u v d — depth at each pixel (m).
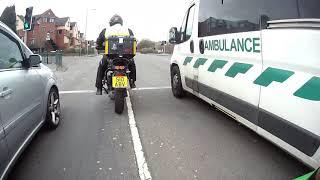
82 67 23.34
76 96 9.05
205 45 6.30
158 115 6.81
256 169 4.25
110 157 4.64
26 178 4.06
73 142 5.23
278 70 3.97
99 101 8.31
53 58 28.45
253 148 4.93
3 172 3.45
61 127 6.03
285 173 4.14
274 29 4.06
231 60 5.21
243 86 4.77
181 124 6.16
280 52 3.93
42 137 5.47
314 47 3.41
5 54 4.11
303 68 3.55
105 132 5.72
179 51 8.09
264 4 4.29
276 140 4.05
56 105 6.05
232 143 5.14
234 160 4.52
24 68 4.62
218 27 5.73
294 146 3.70
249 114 4.65
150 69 18.69
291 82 3.71
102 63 7.34
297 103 3.60
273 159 4.54
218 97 5.73
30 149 4.94
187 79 7.50
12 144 3.72
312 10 3.45
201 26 6.59
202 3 6.66
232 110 5.20
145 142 5.21
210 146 5.02
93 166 4.36
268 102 4.13
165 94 9.19
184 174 4.12
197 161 4.49
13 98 3.85
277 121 3.97
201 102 8.06
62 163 4.46
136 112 7.09
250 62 4.62
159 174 4.12
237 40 4.99
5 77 3.78
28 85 4.51
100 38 7.30
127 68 6.96
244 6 4.81
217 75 5.69
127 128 5.94
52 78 5.91
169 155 4.70
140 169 4.25
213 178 4.01
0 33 4.23
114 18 7.11
